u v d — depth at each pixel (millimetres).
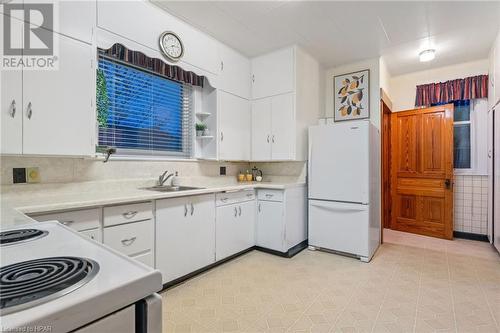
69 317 444
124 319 528
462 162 3904
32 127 1659
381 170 3559
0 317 400
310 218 3312
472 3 2373
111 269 593
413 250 3289
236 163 3738
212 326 1740
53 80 1747
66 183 2049
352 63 3732
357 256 2977
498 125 2984
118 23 2131
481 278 2453
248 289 2246
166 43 2482
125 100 2531
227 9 2469
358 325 1748
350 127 3012
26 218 1171
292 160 3275
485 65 3664
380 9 2475
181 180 2906
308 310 1928
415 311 1908
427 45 3225
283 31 2889
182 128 3107
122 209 1915
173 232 2264
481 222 3746
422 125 4039
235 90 3346
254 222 3256
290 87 3252
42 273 559
